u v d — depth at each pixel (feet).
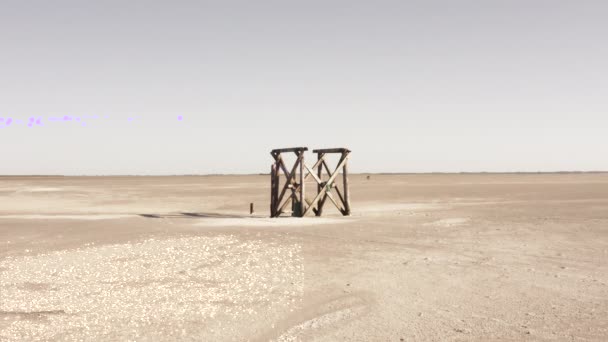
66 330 21.43
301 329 20.74
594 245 41.55
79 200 122.93
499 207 83.82
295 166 74.64
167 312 23.80
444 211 77.51
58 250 42.14
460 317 21.83
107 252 40.83
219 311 23.76
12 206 102.42
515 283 28.14
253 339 19.69
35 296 27.12
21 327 21.90
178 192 162.61
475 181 281.33
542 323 20.83
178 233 52.42
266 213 85.66
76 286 29.35
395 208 86.69
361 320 21.68
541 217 64.95
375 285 27.99
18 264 36.09
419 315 22.22
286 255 38.34
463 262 34.63
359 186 201.16
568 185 193.77
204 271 33.09
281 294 26.61
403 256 37.29
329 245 43.09
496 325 20.63
